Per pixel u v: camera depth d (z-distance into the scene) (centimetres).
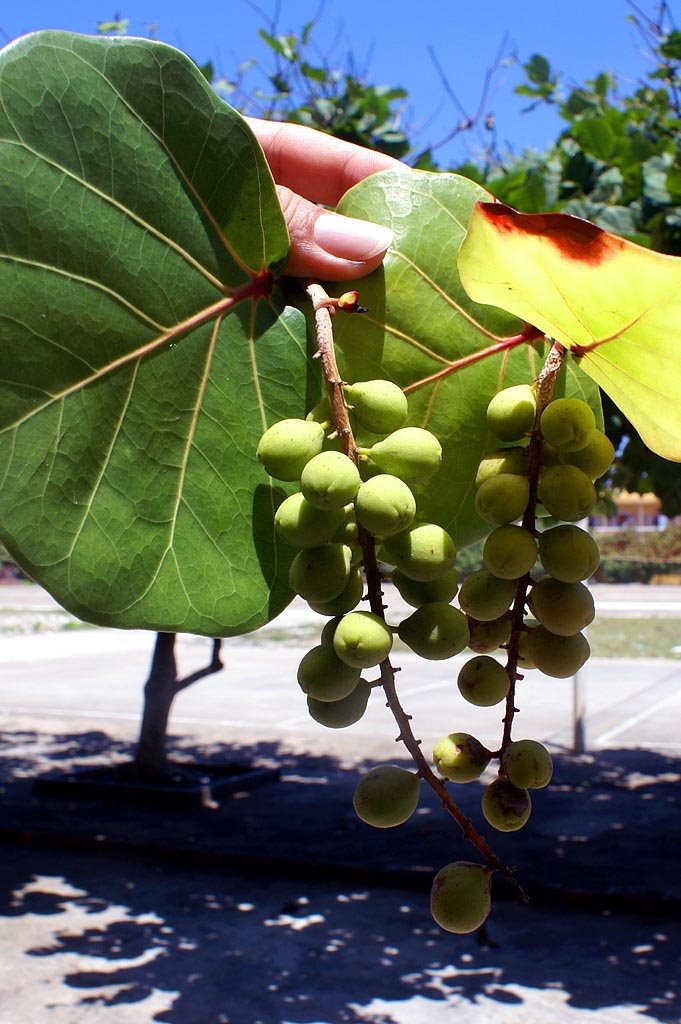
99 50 31
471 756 30
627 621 827
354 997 169
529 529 31
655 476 183
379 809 29
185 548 32
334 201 52
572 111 211
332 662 29
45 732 415
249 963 184
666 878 227
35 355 30
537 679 563
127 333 31
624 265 27
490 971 181
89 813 293
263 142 51
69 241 30
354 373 36
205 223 33
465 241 28
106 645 756
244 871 244
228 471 33
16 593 1278
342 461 28
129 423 31
